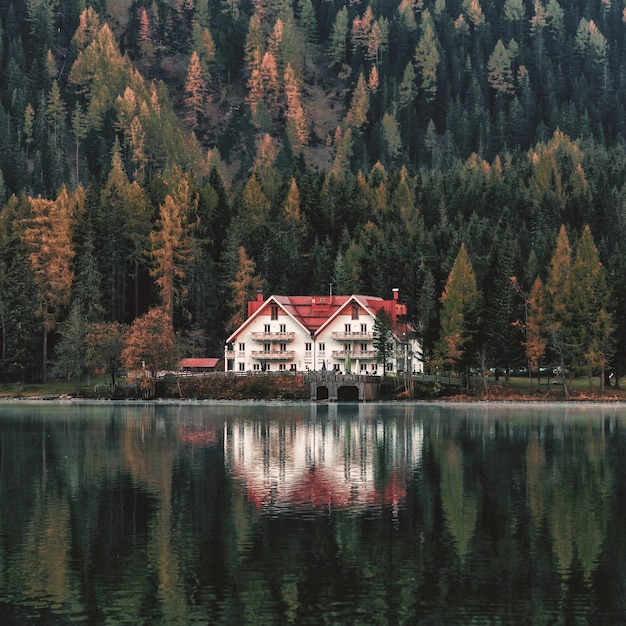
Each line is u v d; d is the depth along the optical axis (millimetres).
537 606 40906
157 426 112375
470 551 48594
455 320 161375
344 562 46781
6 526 54094
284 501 60719
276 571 45469
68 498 62062
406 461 79375
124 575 45000
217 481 68688
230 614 40219
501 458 81188
